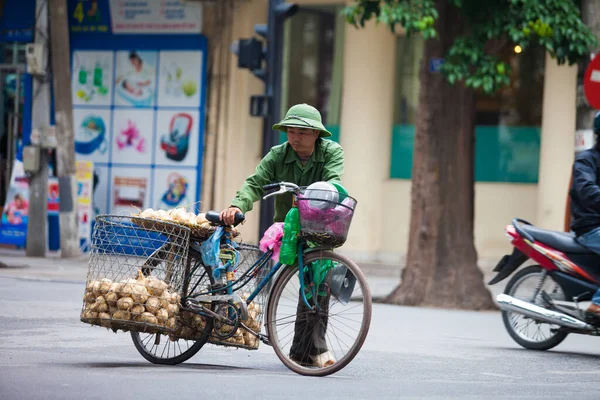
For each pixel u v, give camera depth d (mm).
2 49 64312
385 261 59875
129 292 19453
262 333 20875
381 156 60250
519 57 58188
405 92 60312
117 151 63250
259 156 62094
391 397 17188
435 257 40000
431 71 39750
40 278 41906
